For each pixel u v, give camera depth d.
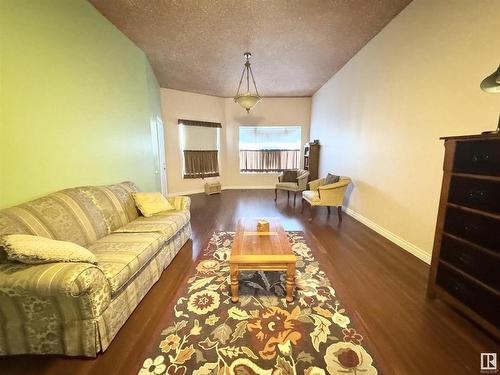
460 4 1.96
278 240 2.10
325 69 4.59
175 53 3.79
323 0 2.51
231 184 7.18
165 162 5.89
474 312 1.47
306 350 1.37
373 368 1.25
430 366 1.25
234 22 2.92
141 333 1.52
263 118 6.91
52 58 2.09
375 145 3.32
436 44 2.22
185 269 2.36
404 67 2.67
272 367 1.26
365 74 3.57
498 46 1.70
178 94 5.95
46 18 2.02
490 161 1.51
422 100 2.42
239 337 1.48
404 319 1.60
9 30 1.71
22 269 1.25
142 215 2.87
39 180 1.99
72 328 1.32
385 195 3.09
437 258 1.73
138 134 3.60
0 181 1.67
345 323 1.58
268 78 5.11
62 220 1.85
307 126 6.96
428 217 2.37
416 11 2.46
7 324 1.32
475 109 1.88
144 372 1.24
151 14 2.75
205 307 1.77
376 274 2.19
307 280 2.11
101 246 1.89
